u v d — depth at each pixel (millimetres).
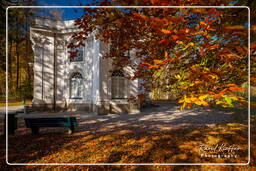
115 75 12164
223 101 1337
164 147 4336
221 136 4816
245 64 1986
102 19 2514
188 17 1863
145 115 10695
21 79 21734
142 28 2795
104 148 4406
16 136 5547
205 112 11250
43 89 13039
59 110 13086
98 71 11523
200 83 1678
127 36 3355
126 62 4699
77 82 13445
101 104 11398
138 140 4996
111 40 4117
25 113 11703
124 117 9953
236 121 7250
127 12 2303
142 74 3584
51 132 6137
